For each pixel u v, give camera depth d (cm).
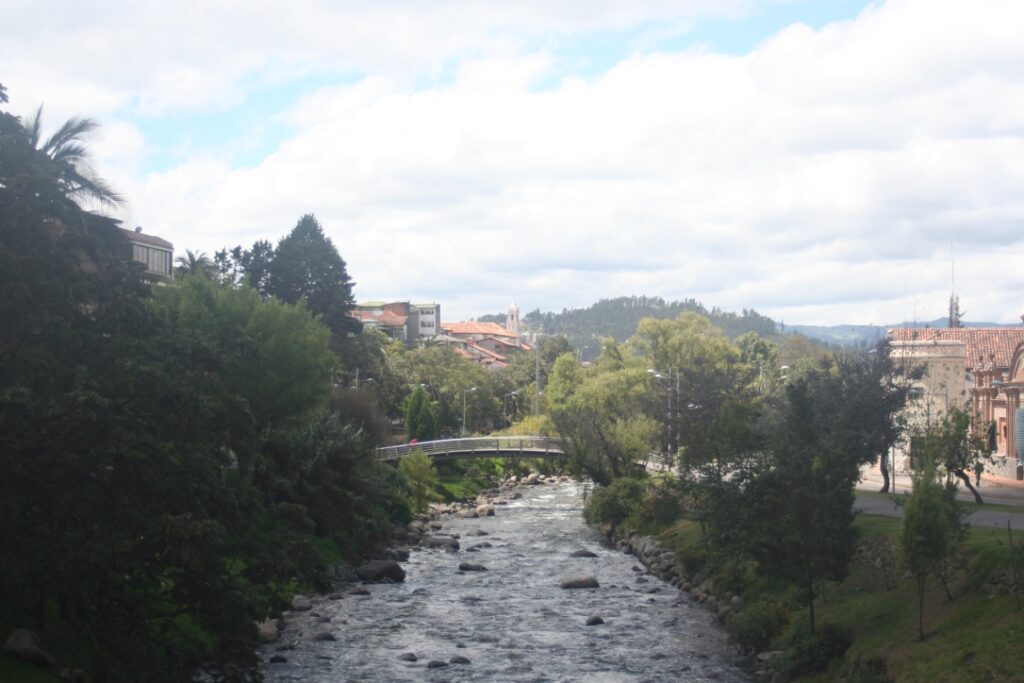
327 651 4497
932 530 3453
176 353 3378
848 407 6225
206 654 3631
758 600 4897
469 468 12044
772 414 5925
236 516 3444
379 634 4825
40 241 3086
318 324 6825
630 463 8569
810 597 4034
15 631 3089
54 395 2869
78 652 3241
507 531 8450
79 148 3609
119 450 2872
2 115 3212
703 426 6450
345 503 6106
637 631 4844
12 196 3011
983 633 3294
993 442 8425
